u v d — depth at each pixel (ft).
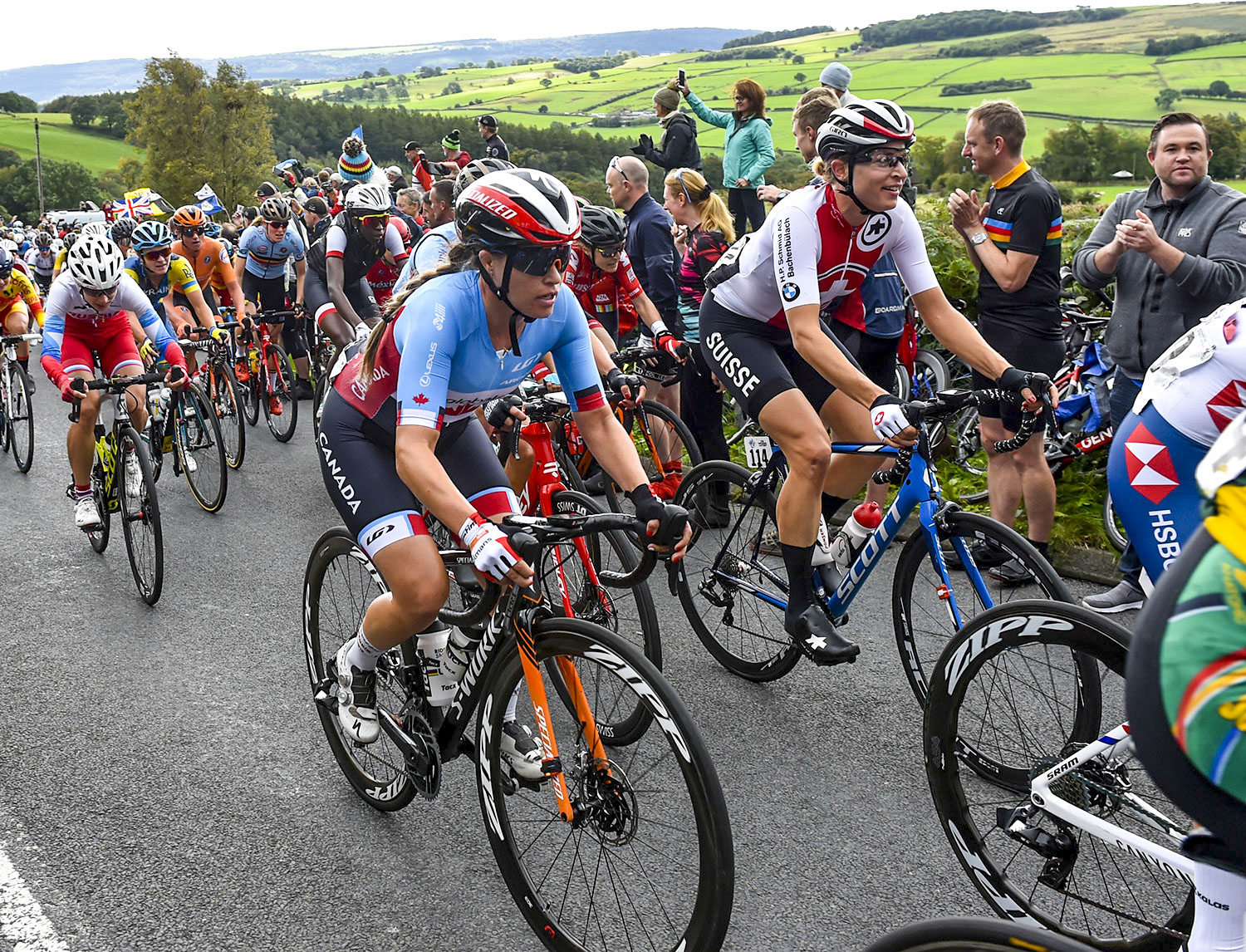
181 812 9.37
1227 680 3.34
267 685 11.95
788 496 10.12
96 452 16.16
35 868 8.48
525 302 7.16
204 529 17.81
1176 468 6.93
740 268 10.78
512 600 7.14
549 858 7.98
